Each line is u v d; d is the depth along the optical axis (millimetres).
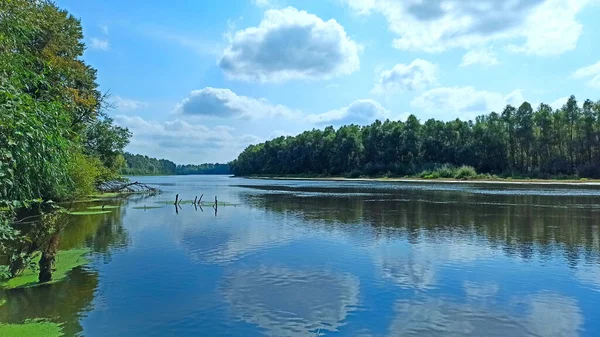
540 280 15109
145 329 10859
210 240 22984
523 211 35625
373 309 12312
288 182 116438
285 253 19562
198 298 13180
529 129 102500
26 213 32812
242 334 10570
